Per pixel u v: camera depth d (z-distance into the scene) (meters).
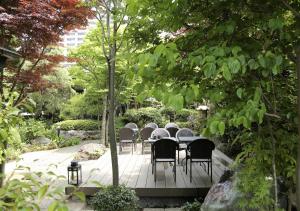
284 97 1.93
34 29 4.32
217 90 1.60
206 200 3.53
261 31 1.69
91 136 12.66
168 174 5.56
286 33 1.50
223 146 7.50
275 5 1.57
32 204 1.12
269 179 2.32
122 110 13.84
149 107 13.03
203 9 1.76
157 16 1.92
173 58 1.32
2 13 4.05
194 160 5.23
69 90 12.28
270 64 1.37
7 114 1.50
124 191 4.07
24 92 4.62
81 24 4.82
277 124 2.06
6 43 4.49
